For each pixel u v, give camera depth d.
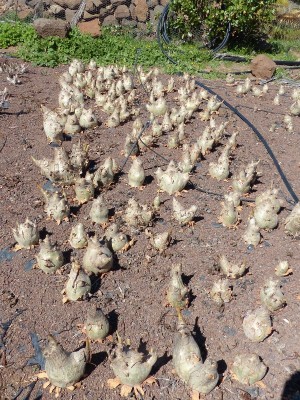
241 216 2.13
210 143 2.59
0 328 1.52
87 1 4.75
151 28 4.98
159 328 1.54
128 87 3.32
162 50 4.38
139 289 1.68
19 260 1.80
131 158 2.52
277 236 2.01
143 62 4.13
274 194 2.06
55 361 1.30
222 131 2.72
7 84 3.35
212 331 1.54
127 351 1.34
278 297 1.59
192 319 1.58
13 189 2.21
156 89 3.29
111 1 4.84
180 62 4.26
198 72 4.14
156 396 1.34
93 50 4.12
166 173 2.22
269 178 2.46
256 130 2.95
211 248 1.91
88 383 1.36
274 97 3.64
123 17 4.95
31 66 3.76
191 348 1.36
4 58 3.79
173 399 1.33
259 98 3.59
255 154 2.71
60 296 1.64
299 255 1.90
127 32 4.94
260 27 5.29
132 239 1.89
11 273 1.74
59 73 3.71
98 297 1.64
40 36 4.15
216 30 4.90
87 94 3.23
